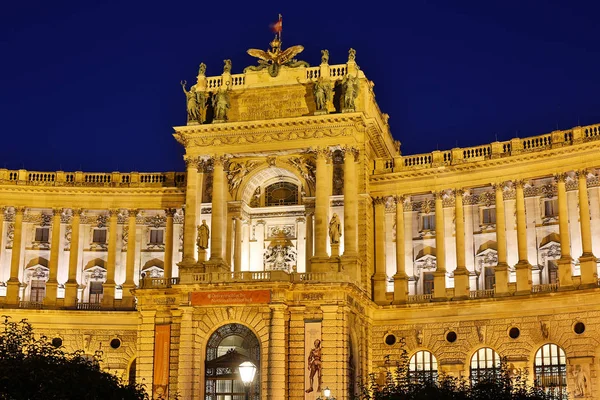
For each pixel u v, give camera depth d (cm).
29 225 9844
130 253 9706
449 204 9100
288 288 8038
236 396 8075
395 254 9169
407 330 8831
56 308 9512
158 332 8362
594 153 8300
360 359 8456
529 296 8325
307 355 7969
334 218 8438
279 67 9050
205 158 8969
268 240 9219
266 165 8975
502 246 8638
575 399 7925
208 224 8931
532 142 8688
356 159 8738
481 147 8938
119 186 9800
